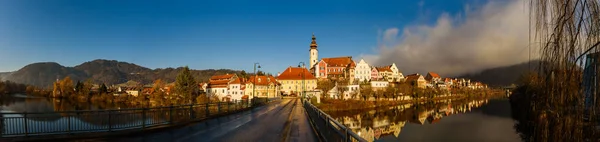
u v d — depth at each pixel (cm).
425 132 5038
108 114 1241
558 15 417
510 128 4912
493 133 4603
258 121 2098
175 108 1664
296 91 10781
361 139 575
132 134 1298
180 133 1408
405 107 9156
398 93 10712
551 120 421
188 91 8125
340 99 8425
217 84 10712
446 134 4784
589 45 383
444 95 14012
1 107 6794
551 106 424
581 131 383
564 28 407
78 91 10375
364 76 12175
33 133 1069
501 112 7306
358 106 8144
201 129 1578
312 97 8750
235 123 1930
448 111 8081
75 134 1137
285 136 1415
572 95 397
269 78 10575
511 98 8938
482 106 9319
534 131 457
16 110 6038
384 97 10162
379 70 13700
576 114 393
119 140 1168
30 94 12694
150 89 11831
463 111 7981
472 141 4191
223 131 1538
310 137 1387
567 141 394
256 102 4388
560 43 411
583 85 388
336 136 915
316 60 14375
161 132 1416
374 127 5641
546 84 432
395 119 6638
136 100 8450
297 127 1769
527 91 494
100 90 10419
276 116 2552
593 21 379
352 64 12375
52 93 11019
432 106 9625
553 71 421
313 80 11425
